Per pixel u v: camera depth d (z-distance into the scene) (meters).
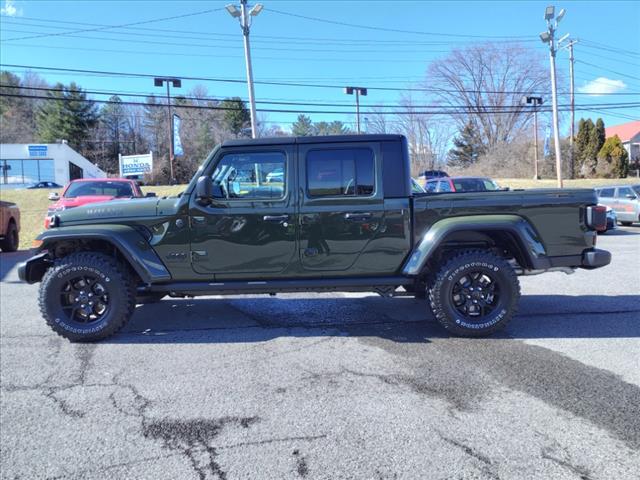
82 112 68.56
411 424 2.93
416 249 4.59
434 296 4.56
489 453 2.59
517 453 2.59
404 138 4.64
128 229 4.62
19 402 3.35
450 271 4.52
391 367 3.91
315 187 4.60
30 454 2.67
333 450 2.65
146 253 4.62
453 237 4.75
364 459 2.55
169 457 2.61
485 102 55.88
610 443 2.68
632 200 16.58
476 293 4.61
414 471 2.43
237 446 2.71
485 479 2.36
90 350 4.46
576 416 3.01
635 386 3.46
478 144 57.97
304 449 2.66
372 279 4.66
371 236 4.60
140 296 5.05
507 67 54.25
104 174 59.81
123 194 10.43
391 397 3.33
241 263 4.64
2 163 43.94
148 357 4.24
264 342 4.62
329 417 3.04
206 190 4.39
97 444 2.77
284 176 4.60
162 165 57.50
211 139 70.31
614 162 46.72
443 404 3.21
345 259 4.64
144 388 3.56
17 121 74.44
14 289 7.67
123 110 77.12
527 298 6.34
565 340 4.54
